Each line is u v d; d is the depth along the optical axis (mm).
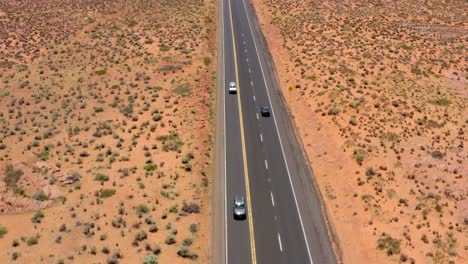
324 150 62688
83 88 80562
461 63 88125
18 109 74125
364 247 47531
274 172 58188
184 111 70688
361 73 83000
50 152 61656
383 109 70750
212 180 56656
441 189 54344
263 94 77125
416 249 46594
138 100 75562
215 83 80875
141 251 45156
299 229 49375
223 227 49312
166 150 61312
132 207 51062
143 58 91062
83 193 53281
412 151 61031
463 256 45562
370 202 52906
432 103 73375
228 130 66812
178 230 48188
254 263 44812
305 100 75312
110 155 60750
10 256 44219
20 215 50281
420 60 88750
